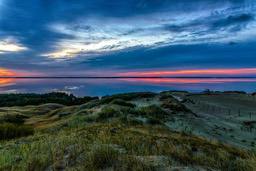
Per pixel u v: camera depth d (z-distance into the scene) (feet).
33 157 30.83
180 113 139.74
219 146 50.24
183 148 35.83
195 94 350.23
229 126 142.00
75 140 39.34
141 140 40.75
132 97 185.37
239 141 105.70
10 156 33.71
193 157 31.40
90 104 178.50
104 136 43.60
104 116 98.99
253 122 163.63
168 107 147.02
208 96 333.62
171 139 45.14
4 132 74.95
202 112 199.72
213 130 117.70
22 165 29.07
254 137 119.65
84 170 25.61
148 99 177.68
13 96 380.58
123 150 32.94
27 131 82.07
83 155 29.58
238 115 201.98
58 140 40.11
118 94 196.13
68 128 78.13
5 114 176.35
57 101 352.08
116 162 26.73
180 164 28.27
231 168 29.27
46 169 27.94
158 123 96.27
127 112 107.76
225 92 390.63
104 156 27.45
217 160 31.89
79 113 128.77
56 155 31.30
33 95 393.29
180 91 371.97
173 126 103.04
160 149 33.88
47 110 244.83
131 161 26.45
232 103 284.82
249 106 265.95
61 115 163.43
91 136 44.96
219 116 187.62
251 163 30.83
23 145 41.22
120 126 68.23
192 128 107.04
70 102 348.38
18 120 164.45
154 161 27.61
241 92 391.65
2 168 29.12
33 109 244.83
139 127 73.87
